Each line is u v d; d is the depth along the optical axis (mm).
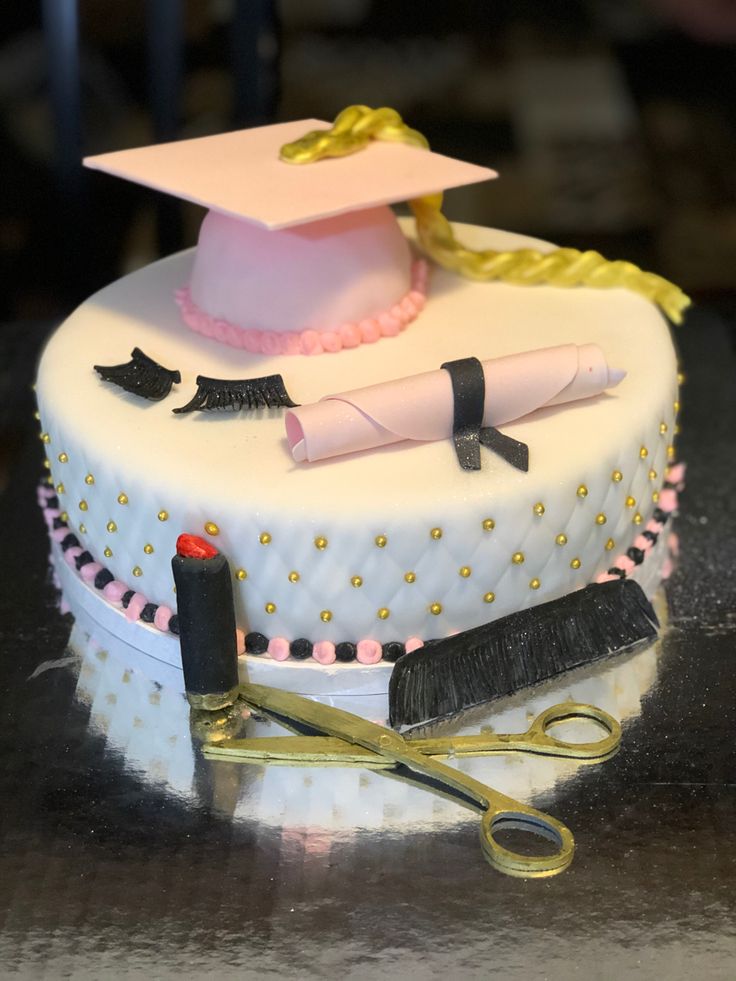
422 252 583
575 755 430
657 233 810
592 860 398
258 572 438
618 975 364
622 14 814
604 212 808
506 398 452
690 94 826
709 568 529
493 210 807
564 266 555
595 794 419
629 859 398
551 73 829
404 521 423
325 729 436
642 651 478
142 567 466
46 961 369
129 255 841
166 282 562
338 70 815
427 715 441
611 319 533
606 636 468
